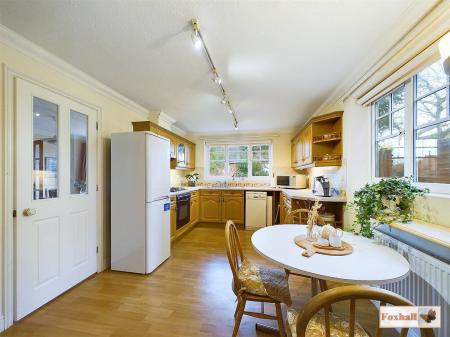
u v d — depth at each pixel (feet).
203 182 18.29
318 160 9.75
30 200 5.93
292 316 3.94
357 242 5.14
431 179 5.20
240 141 17.72
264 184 17.49
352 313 2.47
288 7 4.52
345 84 8.16
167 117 12.89
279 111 12.04
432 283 4.12
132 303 6.36
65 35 5.46
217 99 10.09
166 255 9.52
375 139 7.68
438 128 5.02
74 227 7.34
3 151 5.33
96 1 4.38
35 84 6.06
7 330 5.26
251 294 4.58
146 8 4.58
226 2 4.40
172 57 6.48
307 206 10.52
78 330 5.28
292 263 3.96
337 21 4.92
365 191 5.88
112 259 8.49
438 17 4.38
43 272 6.26
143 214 8.21
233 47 5.95
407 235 5.27
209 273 8.28
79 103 7.57
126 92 9.23
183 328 5.36
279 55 6.33
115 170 8.44
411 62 5.22
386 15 4.71
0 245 5.28
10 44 5.43
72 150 7.35
